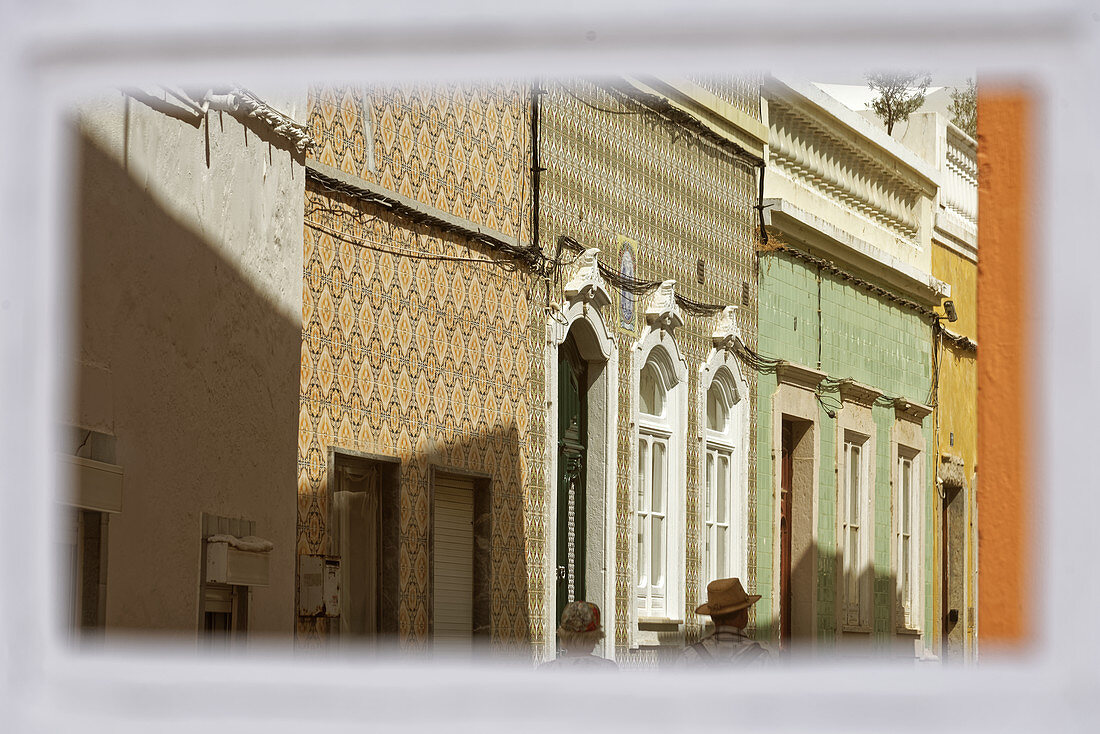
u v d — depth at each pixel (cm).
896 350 2625
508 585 1472
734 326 1995
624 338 1738
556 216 1600
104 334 763
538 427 1546
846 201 2500
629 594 1720
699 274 1947
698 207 1961
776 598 2105
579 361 1695
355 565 1238
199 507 893
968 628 2886
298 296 1095
